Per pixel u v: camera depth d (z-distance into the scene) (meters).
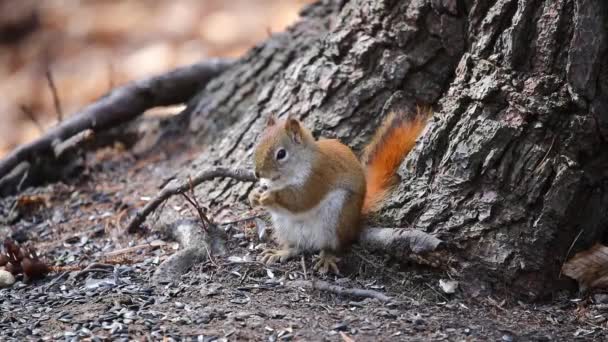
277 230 9.34
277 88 11.09
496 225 8.55
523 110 8.65
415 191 9.05
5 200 11.82
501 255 8.46
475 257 8.52
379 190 9.41
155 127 13.34
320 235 8.98
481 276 8.50
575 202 8.60
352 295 8.44
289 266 9.11
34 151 12.23
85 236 10.52
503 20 9.01
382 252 8.88
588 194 8.73
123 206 11.12
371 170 9.55
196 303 8.34
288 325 7.80
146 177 12.09
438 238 8.55
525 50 8.80
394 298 8.42
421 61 9.95
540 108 8.56
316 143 9.04
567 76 8.50
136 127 13.44
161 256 9.59
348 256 9.05
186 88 13.46
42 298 8.66
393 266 8.81
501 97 8.81
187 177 10.28
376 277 8.80
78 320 8.02
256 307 8.22
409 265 8.77
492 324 7.97
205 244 9.44
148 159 12.70
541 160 8.58
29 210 11.44
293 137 8.74
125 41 23.72
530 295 8.48
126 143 13.30
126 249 9.93
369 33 10.26
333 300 8.41
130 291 8.66
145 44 23.31
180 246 9.79
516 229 8.53
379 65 10.14
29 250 9.46
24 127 20.55
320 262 9.00
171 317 8.01
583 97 8.47
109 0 25.97
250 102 12.16
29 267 9.19
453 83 9.43
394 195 9.23
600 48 8.33
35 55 24.03
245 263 9.11
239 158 10.80
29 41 24.78
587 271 8.62
